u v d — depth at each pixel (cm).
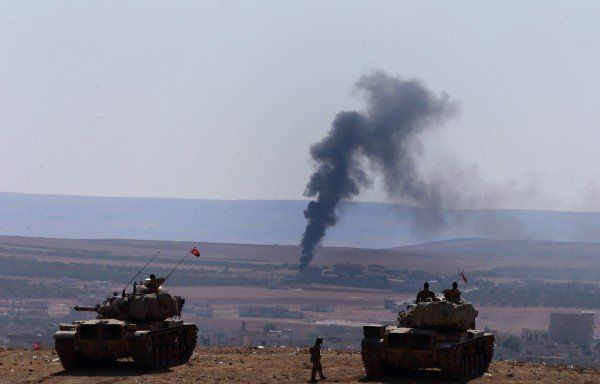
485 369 16350
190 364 16638
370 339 15000
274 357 17762
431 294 15812
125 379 14588
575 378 15438
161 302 16475
